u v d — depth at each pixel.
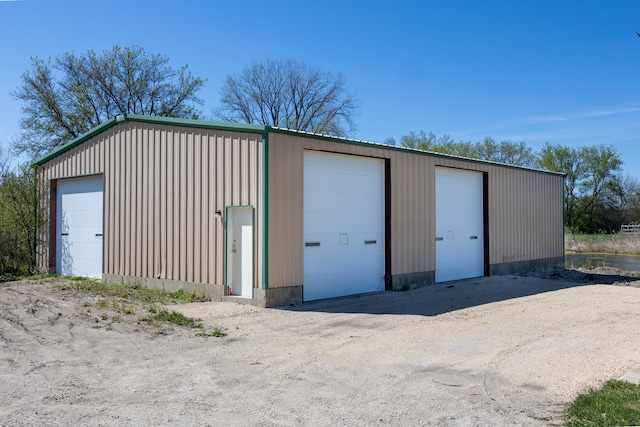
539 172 20.72
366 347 7.98
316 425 4.90
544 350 7.79
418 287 14.95
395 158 14.45
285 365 6.94
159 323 9.44
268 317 10.34
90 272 15.75
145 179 14.02
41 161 17.19
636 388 5.85
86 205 15.95
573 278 18.66
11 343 7.79
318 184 12.62
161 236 13.54
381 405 5.44
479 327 9.51
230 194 11.94
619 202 56.38
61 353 7.32
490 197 18.03
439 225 16.17
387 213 14.27
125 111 34.53
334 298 12.73
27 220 17.45
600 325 9.70
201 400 5.54
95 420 4.93
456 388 6.02
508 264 18.81
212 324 9.59
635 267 25.38
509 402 5.56
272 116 45.50
